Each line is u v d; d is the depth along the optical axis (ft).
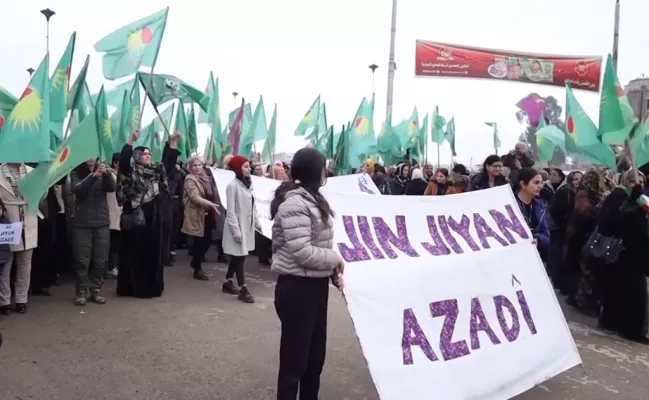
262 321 20.86
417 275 13.29
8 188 19.76
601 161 23.84
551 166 40.29
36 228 20.70
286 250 11.73
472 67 64.34
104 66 25.67
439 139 61.36
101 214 22.13
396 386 11.68
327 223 11.82
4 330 18.53
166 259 31.19
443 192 31.12
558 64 65.10
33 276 23.22
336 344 18.67
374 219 13.93
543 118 57.21
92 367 15.70
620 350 19.25
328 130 55.52
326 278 12.01
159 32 25.30
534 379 14.14
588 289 24.16
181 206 33.63
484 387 12.97
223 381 15.11
